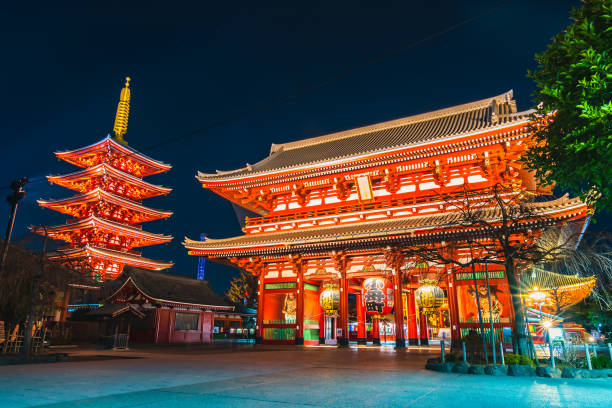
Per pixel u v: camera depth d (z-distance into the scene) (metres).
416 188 36.62
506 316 28.64
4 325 24.23
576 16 11.81
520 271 29.78
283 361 20.77
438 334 51.44
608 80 9.73
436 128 42.50
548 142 13.61
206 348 33.41
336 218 38.59
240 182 41.38
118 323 32.22
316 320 40.34
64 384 12.44
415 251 23.31
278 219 41.88
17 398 9.98
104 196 72.12
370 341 52.41
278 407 9.02
